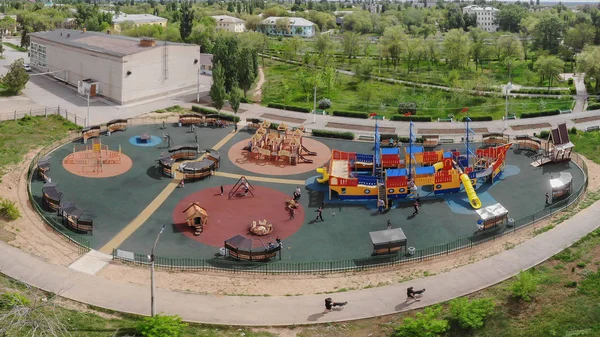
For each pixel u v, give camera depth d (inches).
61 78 5334.6
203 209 2770.7
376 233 2518.5
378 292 2169.0
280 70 6614.2
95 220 2741.1
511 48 7214.6
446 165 3211.1
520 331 1875.0
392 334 1899.6
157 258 2418.8
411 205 2982.3
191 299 2107.5
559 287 2081.7
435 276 2266.2
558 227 2588.6
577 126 4271.7
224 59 4970.5
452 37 7071.9
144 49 4736.7
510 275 2228.1
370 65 6131.9
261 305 2084.2
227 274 2315.5
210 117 4217.5
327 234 2684.5
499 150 3405.5
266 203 2992.1
